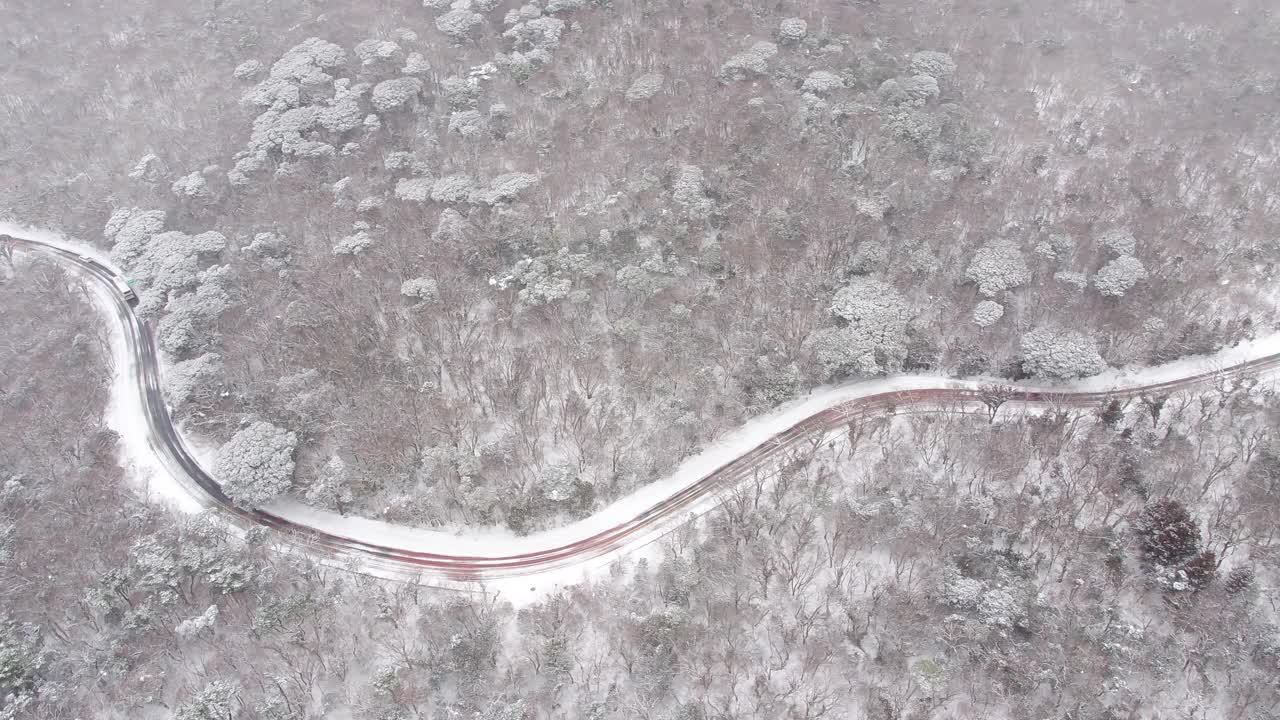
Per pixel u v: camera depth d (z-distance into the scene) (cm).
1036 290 9412
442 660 6719
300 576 7394
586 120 11444
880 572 7250
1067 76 12338
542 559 7638
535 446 8288
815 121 11100
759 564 7275
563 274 9394
